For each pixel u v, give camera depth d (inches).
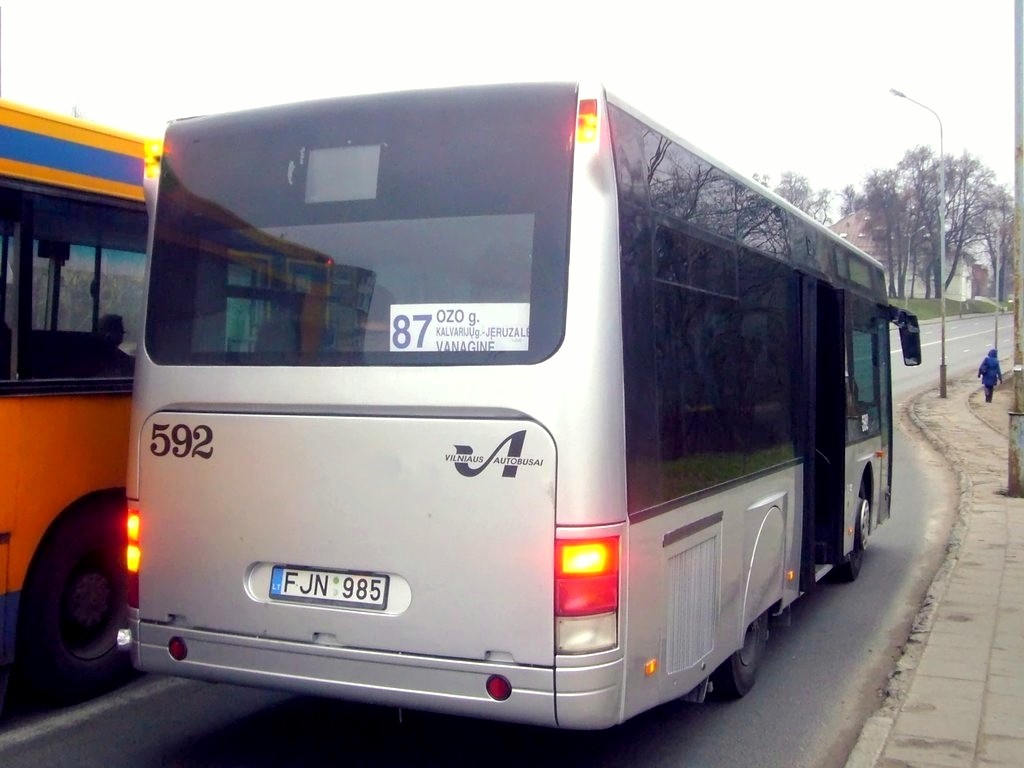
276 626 194.4
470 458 181.0
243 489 198.1
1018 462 650.2
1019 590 392.8
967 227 3619.6
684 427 208.1
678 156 212.7
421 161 191.9
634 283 187.3
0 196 233.3
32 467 238.5
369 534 187.8
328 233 197.5
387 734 238.5
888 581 429.1
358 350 191.6
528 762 224.2
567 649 175.3
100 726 241.1
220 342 203.8
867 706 269.6
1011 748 227.1
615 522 177.5
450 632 182.1
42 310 242.8
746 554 249.0
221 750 226.8
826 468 348.8
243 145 207.9
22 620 241.6
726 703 270.2
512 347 180.4
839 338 345.7
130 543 209.3
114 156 261.7
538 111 185.2
